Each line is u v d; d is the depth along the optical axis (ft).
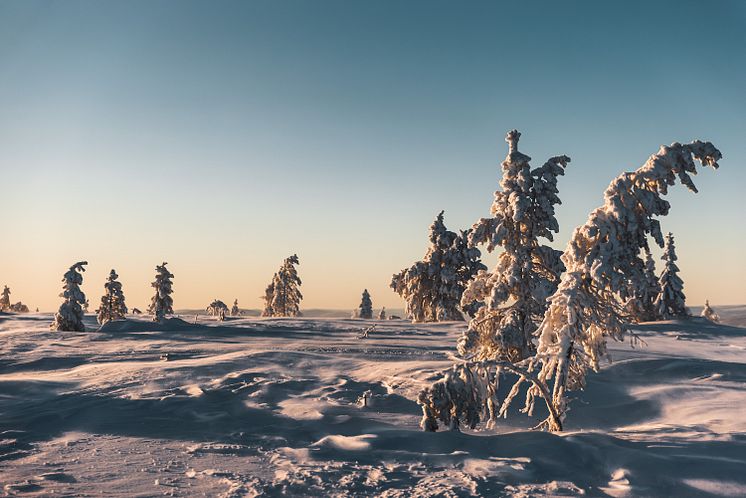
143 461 28.76
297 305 274.36
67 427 38.40
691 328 147.33
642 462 25.86
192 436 35.40
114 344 106.42
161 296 189.16
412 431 35.09
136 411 43.27
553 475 25.27
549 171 69.15
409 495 22.74
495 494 22.86
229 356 74.18
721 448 28.07
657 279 170.09
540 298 63.05
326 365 68.33
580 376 40.93
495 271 67.26
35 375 67.77
